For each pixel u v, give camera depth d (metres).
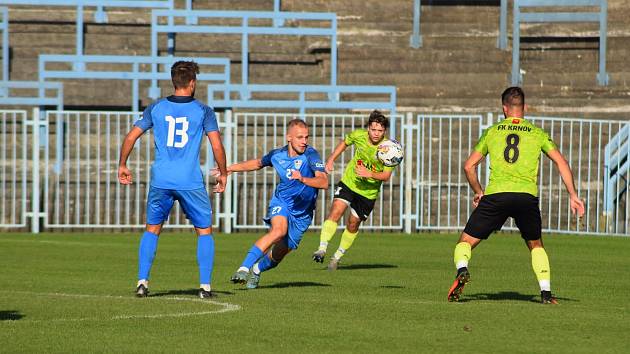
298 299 30.45
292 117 61.47
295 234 33.03
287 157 32.78
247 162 33.06
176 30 67.56
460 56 73.56
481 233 29.89
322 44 74.38
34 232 58.59
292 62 73.06
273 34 70.81
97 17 73.62
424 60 73.31
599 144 60.47
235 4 77.06
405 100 69.38
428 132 65.88
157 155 29.86
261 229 61.16
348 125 64.62
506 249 50.47
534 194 29.75
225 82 67.12
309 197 32.84
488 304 29.75
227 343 22.64
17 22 73.56
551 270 41.03
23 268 39.81
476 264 42.97
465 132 65.69
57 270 39.12
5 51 68.25
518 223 30.23
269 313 27.22
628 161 61.22
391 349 22.14
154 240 30.39
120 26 74.00
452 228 60.25
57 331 24.03
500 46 74.44
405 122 64.06
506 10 74.44
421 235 58.94
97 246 49.84
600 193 63.03
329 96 68.00
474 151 30.31
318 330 24.48
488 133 30.23
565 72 73.56
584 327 25.53
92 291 32.22
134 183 61.00
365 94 70.25
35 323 25.19
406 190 60.53
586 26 75.06
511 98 30.34
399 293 32.56
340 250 40.59
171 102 29.67
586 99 69.06
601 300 31.56
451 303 29.86
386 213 61.69
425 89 70.44
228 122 59.56
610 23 75.94
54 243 51.41
